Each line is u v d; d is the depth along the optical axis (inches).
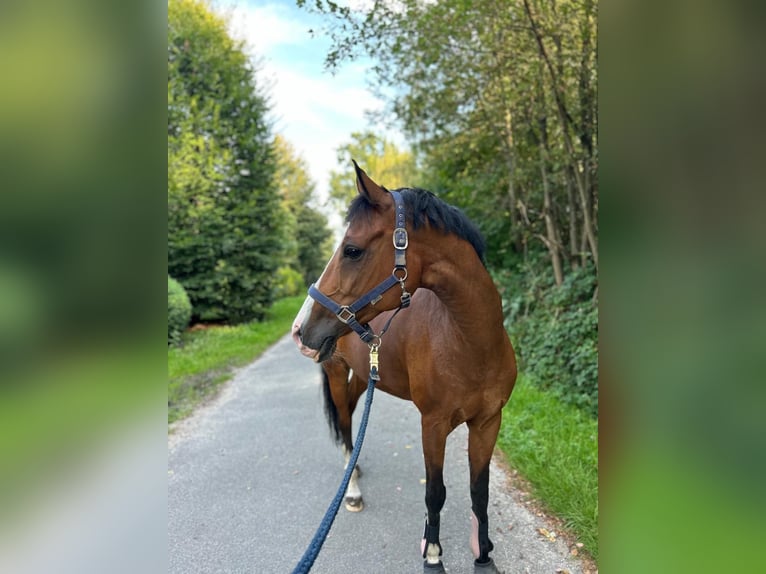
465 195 314.8
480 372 71.0
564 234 273.7
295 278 968.3
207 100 466.6
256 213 508.4
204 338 392.8
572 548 88.0
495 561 85.7
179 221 457.7
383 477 124.8
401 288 64.4
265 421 178.1
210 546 96.2
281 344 379.9
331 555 91.6
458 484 118.5
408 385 85.6
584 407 153.8
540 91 213.0
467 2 168.4
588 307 186.2
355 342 98.3
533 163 249.0
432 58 206.2
